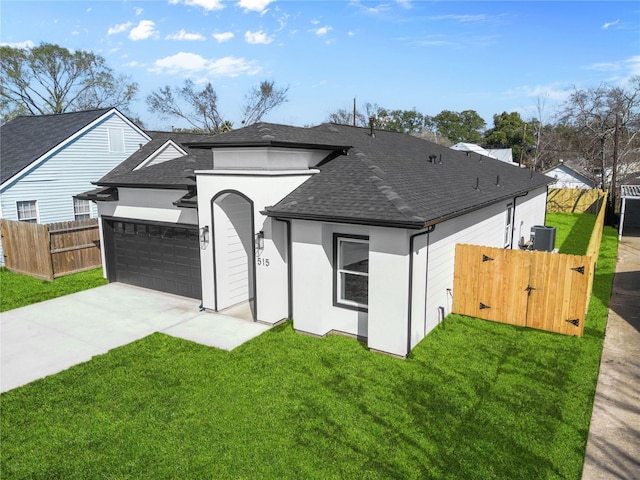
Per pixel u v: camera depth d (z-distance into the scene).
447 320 10.61
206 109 51.34
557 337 9.57
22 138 20.89
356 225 9.19
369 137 15.20
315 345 9.26
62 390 7.53
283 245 10.39
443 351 8.91
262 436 6.23
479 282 10.62
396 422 6.53
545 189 23.16
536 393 7.30
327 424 6.49
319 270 9.47
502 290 10.35
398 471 5.54
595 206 31.81
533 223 20.81
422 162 14.19
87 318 11.08
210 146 10.55
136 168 15.41
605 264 16.31
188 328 10.32
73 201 19.72
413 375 7.92
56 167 18.91
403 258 8.30
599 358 8.58
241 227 11.87
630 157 36.50
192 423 6.54
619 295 12.55
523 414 6.71
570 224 26.67
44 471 5.62
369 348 9.02
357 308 9.58
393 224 8.09
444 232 10.12
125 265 14.15
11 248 15.65
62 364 8.55
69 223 15.22
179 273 12.81
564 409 6.84
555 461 5.71
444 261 10.30
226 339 9.64
